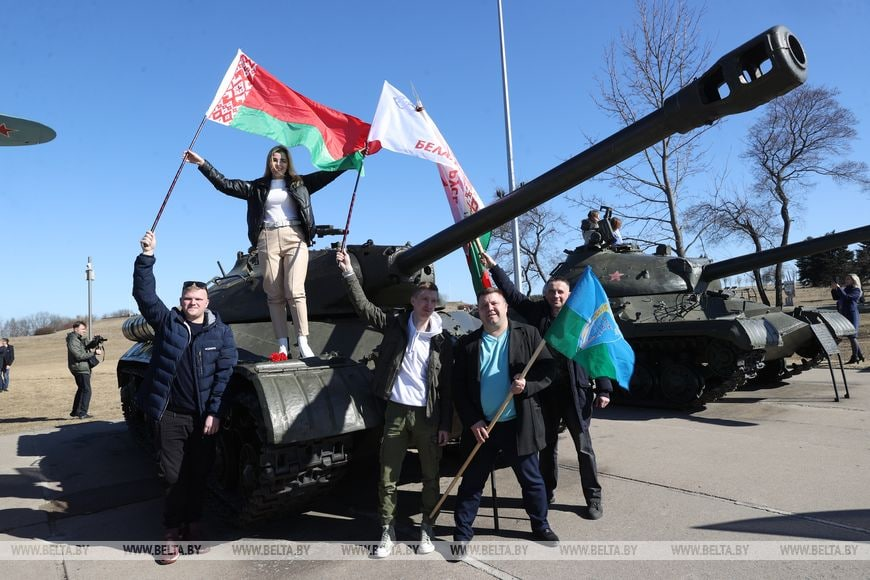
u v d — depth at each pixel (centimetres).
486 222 480
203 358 475
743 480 590
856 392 1076
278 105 591
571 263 1290
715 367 991
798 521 477
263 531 515
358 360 613
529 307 544
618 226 1334
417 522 525
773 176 2847
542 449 486
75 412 1244
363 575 417
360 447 530
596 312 453
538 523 462
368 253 655
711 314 1141
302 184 582
